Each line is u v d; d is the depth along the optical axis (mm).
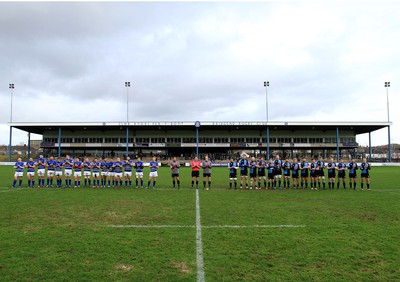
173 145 60438
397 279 4609
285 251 5812
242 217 8805
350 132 62312
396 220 8438
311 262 5258
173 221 8266
